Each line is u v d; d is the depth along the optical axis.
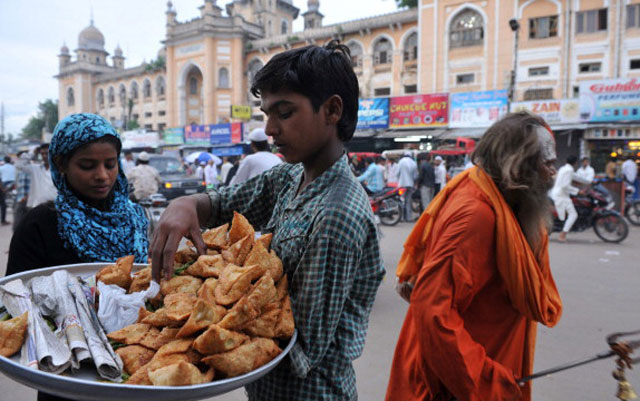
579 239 8.17
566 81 19.39
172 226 1.07
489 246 1.31
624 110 14.65
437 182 12.38
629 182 12.20
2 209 10.52
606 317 4.01
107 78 43.12
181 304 0.91
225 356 0.81
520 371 1.43
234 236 1.11
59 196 1.39
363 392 2.76
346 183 1.06
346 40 27.25
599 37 18.67
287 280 1.04
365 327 1.13
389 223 9.99
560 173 7.81
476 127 17.59
